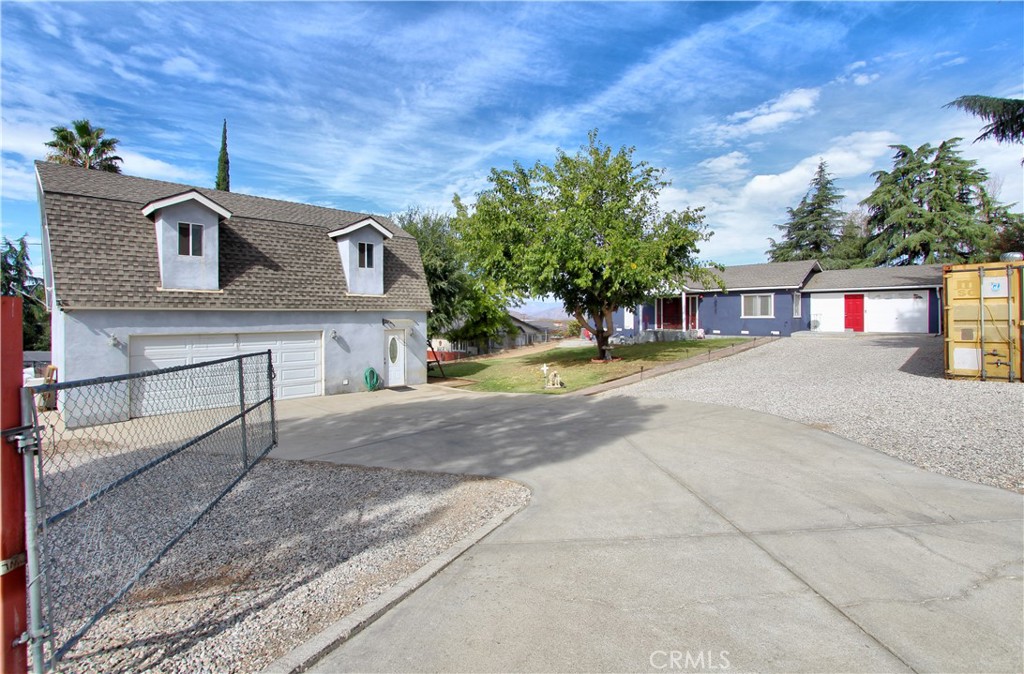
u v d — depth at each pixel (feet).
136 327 42.86
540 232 56.95
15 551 8.31
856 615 10.74
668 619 10.87
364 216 67.67
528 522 16.80
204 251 46.80
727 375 49.52
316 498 20.70
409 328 62.03
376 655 10.18
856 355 55.88
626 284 56.59
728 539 14.75
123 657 10.50
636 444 26.43
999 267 36.01
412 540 16.12
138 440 31.81
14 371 8.38
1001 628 10.12
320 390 54.24
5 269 101.30
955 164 107.04
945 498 17.17
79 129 89.45
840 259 138.51
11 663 8.21
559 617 11.13
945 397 31.81
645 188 60.44
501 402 43.96
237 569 14.60
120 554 15.89
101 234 42.98
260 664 10.07
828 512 16.42
